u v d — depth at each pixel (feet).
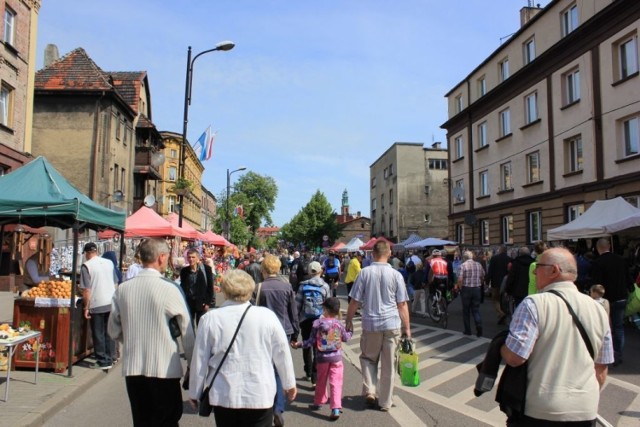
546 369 9.18
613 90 58.80
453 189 96.68
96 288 25.57
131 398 12.82
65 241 71.82
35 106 89.20
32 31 67.67
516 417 9.45
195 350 11.14
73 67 93.30
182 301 12.81
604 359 9.49
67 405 20.06
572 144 68.18
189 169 194.90
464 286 37.29
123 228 31.01
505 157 84.94
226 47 57.21
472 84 98.73
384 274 19.81
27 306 24.79
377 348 19.81
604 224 43.68
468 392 22.24
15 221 27.61
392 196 162.71
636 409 19.40
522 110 79.41
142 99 119.85
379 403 19.61
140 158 113.80
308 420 18.30
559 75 69.31
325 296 24.43
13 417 17.25
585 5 63.87
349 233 279.28
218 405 10.73
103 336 25.76
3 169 61.87
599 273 27.63
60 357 24.48
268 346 11.18
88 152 88.58
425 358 29.68
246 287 11.51
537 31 75.20
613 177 58.39
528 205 77.51
